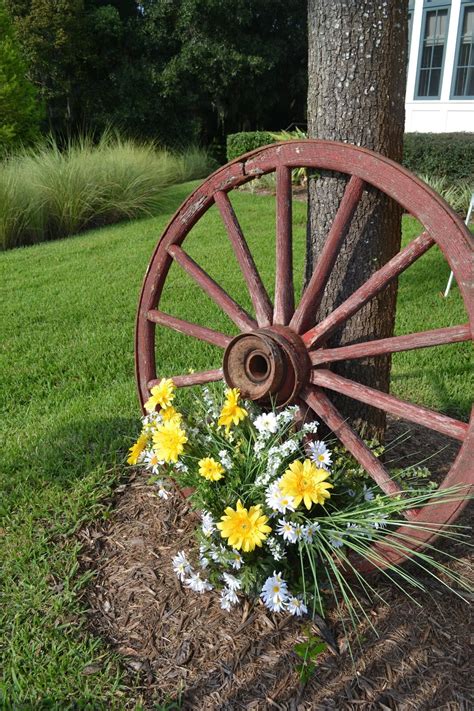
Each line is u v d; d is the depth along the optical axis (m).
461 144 8.98
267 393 2.21
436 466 2.95
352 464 2.39
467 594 2.21
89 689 1.92
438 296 5.41
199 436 2.36
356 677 1.92
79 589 2.31
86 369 4.32
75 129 19.53
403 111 2.40
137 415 3.56
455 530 2.54
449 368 4.07
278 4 19.20
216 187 2.48
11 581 2.34
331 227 2.27
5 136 11.70
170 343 4.56
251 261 2.47
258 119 21.17
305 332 2.29
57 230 9.12
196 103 19.30
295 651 2.00
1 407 3.86
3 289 6.38
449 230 1.93
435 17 11.88
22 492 2.87
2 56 12.03
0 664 2.01
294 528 1.99
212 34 18.61
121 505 2.78
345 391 2.19
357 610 2.15
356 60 2.27
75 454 3.14
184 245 7.51
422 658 1.97
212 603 2.21
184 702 1.87
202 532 2.24
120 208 9.39
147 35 18.78
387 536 2.14
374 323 2.53
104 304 5.74
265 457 2.17
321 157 2.18
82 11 17.69
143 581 2.34
